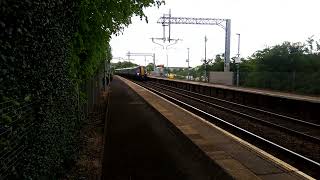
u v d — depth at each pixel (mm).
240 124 16844
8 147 3623
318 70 41688
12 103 3684
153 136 11633
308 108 20703
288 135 13992
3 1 3035
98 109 20594
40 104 4785
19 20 3531
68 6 6512
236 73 49656
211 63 72188
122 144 10352
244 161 8508
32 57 4312
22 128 4047
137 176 7289
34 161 4496
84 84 11766
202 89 42438
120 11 9812
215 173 7520
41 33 4582
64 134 6633
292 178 7230
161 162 8375
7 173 3592
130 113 18312
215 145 10273
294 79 38312
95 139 11305
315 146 12047
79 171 7504
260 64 48156
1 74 3309
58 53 5805
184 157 8867
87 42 9266
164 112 18422
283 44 47250
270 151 11297
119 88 45250
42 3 4371
